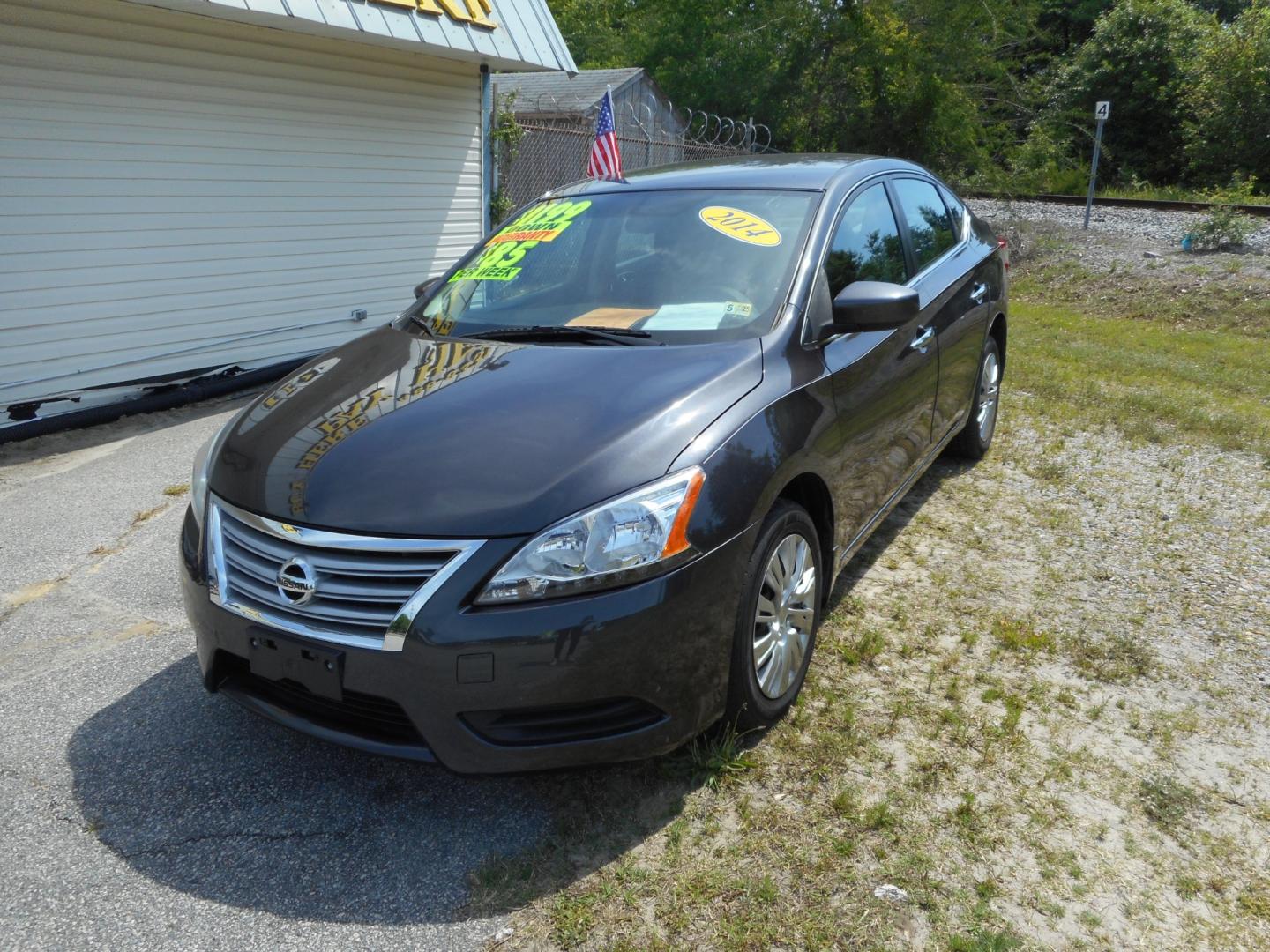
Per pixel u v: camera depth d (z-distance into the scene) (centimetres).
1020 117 2617
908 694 309
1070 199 2138
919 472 427
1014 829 248
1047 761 276
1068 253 1477
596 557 228
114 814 259
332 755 285
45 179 620
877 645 334
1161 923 219
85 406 664
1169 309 1165
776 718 287
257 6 654
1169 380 791
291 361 821
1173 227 1620
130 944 214
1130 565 411
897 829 247
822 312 325
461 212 992
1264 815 255
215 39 710
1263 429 619
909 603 373
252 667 248
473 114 978
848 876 230
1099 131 1678
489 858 240
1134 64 3095
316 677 236
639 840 245
